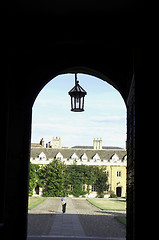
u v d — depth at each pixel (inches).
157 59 197.9
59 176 2011.6
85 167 2112.5
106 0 188.9
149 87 199.3
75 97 321.7
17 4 196.7
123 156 2367.1
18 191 279.3
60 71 304.0
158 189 192.9
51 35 219.3
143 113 199.5
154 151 196.5
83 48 298.8
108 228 528.7
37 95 306.0
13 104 245.0
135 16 205.3
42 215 735.7
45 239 396.5
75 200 1628.9
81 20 217.0
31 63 300.2
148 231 193.3
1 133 215.5
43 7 200.4
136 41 204.4
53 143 3048.7
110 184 2294.5
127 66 290.8
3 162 215.2
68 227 527.2
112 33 212.5
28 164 293.1
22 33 218.8
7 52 218.2
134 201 199.2
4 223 217.2
